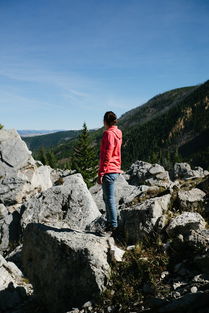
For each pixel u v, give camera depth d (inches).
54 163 4072.3
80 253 275.7
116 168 293.1
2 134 886.4
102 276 265.0
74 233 308.7
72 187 605.3
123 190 750.5
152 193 418.6
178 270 260.1
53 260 292.2
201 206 349.4
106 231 305.3
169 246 285.9
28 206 610.9
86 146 2215.8
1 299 326.3
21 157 835.4
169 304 214.2
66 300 279.1
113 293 257.1
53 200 596.4
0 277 366.9
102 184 296.0
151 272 266.1
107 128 294.8
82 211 565.9
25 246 334.0
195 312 197.0
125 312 235.6
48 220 570.9
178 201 362.3
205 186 381.1
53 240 294.7
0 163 814.5
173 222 309.6
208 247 262.5
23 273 432.8
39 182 866.1
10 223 622.2
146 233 319.6
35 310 303.0
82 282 270.4
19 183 780.6
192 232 280.1
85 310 254.5
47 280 298.2
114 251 284.5
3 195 765.3
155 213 327.3
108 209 300.0
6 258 519.8
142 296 244.7
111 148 281.4
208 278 235.9
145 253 292.8
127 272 271.6
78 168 2185.0
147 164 1461.6
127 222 342.6
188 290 227.5
